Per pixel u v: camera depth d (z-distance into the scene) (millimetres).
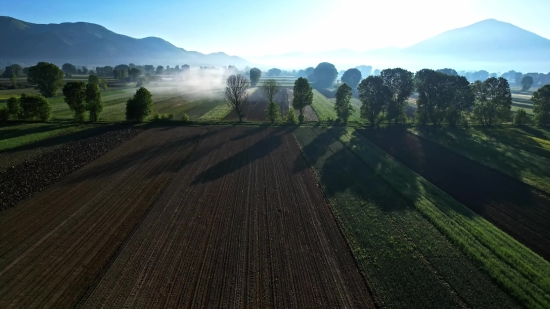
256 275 16844
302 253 18891
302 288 15906
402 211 24656
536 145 47594
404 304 14820
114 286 15883
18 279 16328
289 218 23297
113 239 20188
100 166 34188
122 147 41844
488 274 17109
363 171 34344
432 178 33719
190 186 29125
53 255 18422
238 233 21078
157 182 29938
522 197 28938
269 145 44531
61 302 14828
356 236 20812
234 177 31688
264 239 20391
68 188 28203
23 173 31641
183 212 23984
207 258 18250
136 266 17469
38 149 39844
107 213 23672
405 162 39156
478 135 54438
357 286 16109
